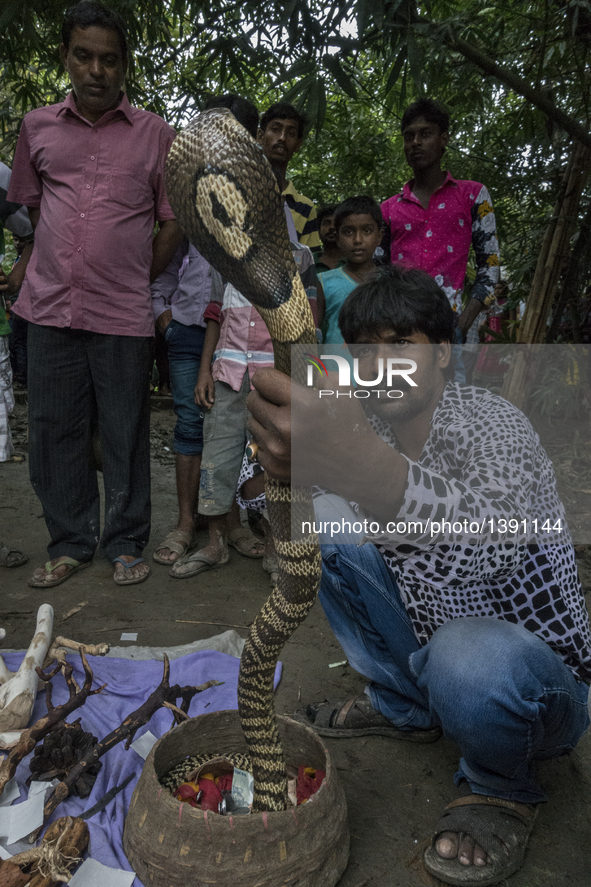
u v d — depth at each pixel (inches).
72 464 124.0
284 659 97.3
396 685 75.8
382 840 64.8
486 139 209.5
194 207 31.0
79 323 116.2
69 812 66.1
